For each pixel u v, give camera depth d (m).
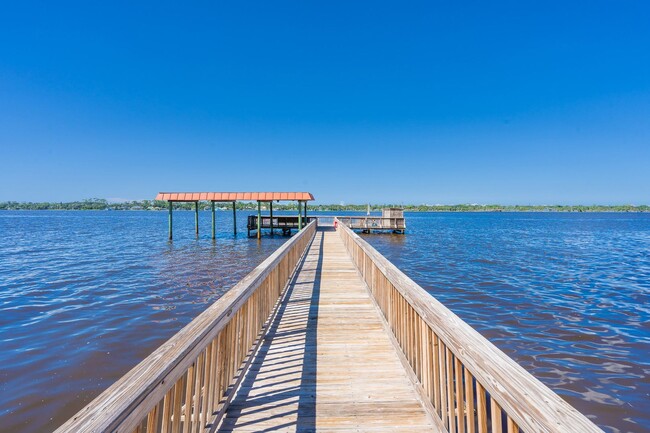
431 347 2.55
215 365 2.43
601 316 7.35
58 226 46.50
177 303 8.42
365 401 2.81
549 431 1.06
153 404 1.37
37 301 8.58
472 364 1.67
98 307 8.04
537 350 5.52
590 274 12.50
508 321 7.01
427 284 10.74
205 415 2.18
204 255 17.73
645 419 3.70
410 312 3.21
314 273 8.55
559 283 10.90
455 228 43.91
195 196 24.39
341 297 6.22
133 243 23.72
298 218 28.14
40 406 3.98
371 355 3.74
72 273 12.55
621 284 10.75
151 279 11.47
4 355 5.32
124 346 5.70
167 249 20.31
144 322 6.94
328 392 2.95
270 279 4.94
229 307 2.49
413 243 24.28
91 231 36.59
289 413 2.64
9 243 23.52
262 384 3.09
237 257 16.95
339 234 19.05
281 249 5.62
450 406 2.18
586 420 1.03
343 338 4.25
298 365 3.48
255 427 2.47
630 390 4.29
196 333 1.90
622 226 51.69
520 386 1.26
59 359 5.20
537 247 21.75
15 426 3.63
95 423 1.04
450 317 2.13
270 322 4.73
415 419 2.57
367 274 6.58
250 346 3.56
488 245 22.94
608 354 5.35
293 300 6.02
